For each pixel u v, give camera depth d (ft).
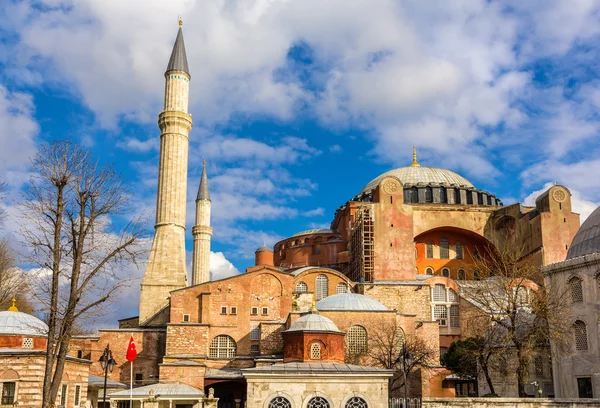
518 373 184.34
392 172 350.64
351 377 168.25
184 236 288.51
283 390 166.30
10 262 248.52
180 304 249.96
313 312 202.28
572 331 186.80
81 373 181.27
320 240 328.49
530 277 267.39
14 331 167.43
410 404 172.65
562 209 281.33
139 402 207.21
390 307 262.47
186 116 298.15
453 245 313.73
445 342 264.11
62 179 132.77
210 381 223.71
